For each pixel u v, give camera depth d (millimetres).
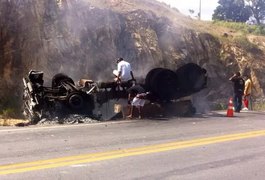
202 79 17859
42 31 18766
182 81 17375
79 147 9250
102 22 21578
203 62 26766
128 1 25797
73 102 14227
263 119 15719
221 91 26703
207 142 10242
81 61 19672
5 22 17719
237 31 33844
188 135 11273
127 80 15992
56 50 18891
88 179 6766
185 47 25844
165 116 15961
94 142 9906
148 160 8180
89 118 14258
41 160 7926
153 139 10516
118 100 15898
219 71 27391
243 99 21703
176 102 16812
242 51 29719
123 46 22234
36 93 14164
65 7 20203
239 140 10664
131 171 7328
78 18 20562
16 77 17172
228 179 7035
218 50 28328
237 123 14195
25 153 8516
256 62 29750
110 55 21125
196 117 15969
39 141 9883
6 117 14977
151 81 16688
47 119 13711
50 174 6973
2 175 6855
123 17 23109
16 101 16484
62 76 15305
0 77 16828
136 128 12453
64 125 12891
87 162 7863
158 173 7250
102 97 15484
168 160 8227
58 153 8578
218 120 15031
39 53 18234
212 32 30172
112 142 9961
